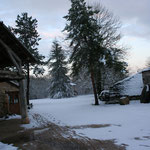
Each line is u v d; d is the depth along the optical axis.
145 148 4.12
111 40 19.17
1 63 11.42
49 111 14.18
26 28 23.09
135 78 19.12
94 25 16.36
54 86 39.03
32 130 7.28
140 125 6.39
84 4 16.58
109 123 7.34
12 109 13.04
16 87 13.53
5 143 5.56
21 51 9.38
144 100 13.56
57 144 5.04
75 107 15.73
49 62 38.91
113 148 4.30
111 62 16.25
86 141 5.11
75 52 16.84
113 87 19.59
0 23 7.82
